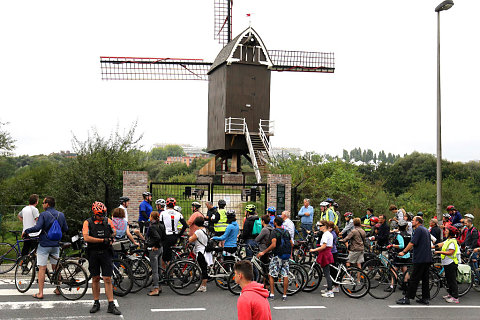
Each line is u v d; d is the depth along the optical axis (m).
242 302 4.84
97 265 8.95
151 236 10.38
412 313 9.70
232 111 33.06
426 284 10.61
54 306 9.34
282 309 9.69
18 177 33.69
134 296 10.37
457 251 10.91
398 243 11.38
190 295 10.58
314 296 10.95
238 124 32.59
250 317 4.81
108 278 8.96
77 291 10.07
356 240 11.45
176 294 10.66
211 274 11.20
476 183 44.00
